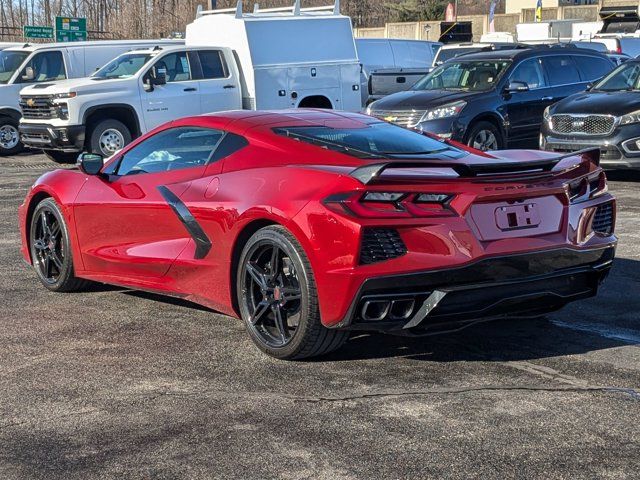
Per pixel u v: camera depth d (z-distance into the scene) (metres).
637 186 11.81
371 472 3.51
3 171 15.55
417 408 4.18
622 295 6.36
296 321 4.86
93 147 16.05
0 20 51.03
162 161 5.89
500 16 48.72
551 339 5.30
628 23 29.95
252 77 16.77
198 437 3.87
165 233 5.66
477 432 3.88
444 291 4.50
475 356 4.98
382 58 22.27
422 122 13.36
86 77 17.16
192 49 16.67
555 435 3.85
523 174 4.77
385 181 4.48
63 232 6.41
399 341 5.27
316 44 17.48
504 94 13.87
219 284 5.30
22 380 4.65
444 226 4.52
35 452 3.74
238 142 5.43
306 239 4.59
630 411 4.13
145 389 4.49
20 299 6.42
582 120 11.94
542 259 4.79
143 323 5.74
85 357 5.03
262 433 3.90
